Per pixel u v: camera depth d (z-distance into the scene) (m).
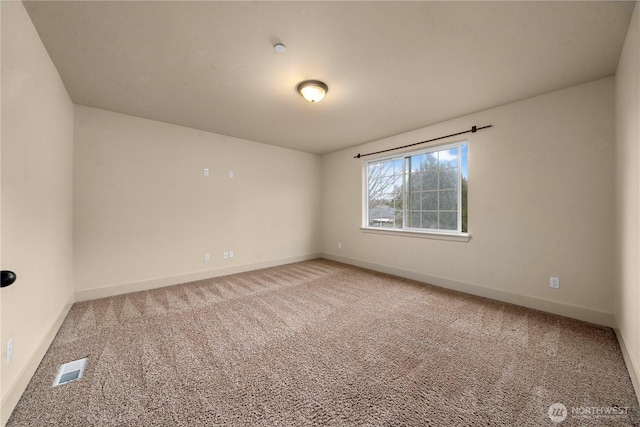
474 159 3.09
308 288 3.34
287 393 1.44
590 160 2.33
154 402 1.37
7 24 1.33
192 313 2.54
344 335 2.11
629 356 1.67
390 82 2.38
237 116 3.24
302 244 5.14
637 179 1.57
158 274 3.40
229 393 1.44
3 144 1.29
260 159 4.48
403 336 2.09
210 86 2.46
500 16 1.56
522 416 1.27
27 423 1.23
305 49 1.91
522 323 2.31
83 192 2.87
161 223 3.43
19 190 1.46
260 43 1.84
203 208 3.81
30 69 1.61
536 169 2.63
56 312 2.14
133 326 2.25
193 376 1.58
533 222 2.65
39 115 1.77
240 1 1.46
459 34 1.73
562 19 1.58
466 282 3.18
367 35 1.75
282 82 2.39
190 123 3.51
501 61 2.04
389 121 3.39
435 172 3.60
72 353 1.82
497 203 2.90
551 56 1.97
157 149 3.40
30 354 1.57
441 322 2.34
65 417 1.27
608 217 2.24
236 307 2.70
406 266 3.86
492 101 2.77
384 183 4.32
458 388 1.48
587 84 2.34
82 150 2.87
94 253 2.94
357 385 1.50
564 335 2.08
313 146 4.75
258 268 4.44
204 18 1.59
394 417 1.27
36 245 1.70
